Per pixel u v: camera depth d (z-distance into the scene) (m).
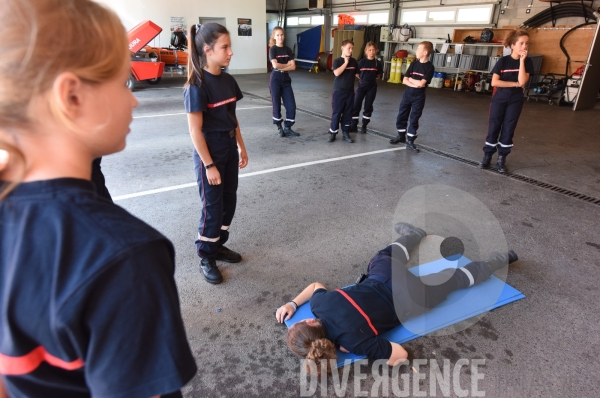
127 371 0.46
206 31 1.78
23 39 0.39
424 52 4.52
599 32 7.45
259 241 2.66
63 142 0.45
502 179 3.93
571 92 8.42
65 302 0.42
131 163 4.16
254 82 11.51
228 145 2.05
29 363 0.46
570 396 1.55
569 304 2.08
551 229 2.89
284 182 3.72
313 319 1.68
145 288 0.45
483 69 10.54
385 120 6.75
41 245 0.43
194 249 2.54
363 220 2.99
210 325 1.90
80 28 0.41
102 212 0.46
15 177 0.44
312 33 16.17
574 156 4.75
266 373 1.64
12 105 0.41
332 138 5.25
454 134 5.82
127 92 0.50
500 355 1.75
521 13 9.94
